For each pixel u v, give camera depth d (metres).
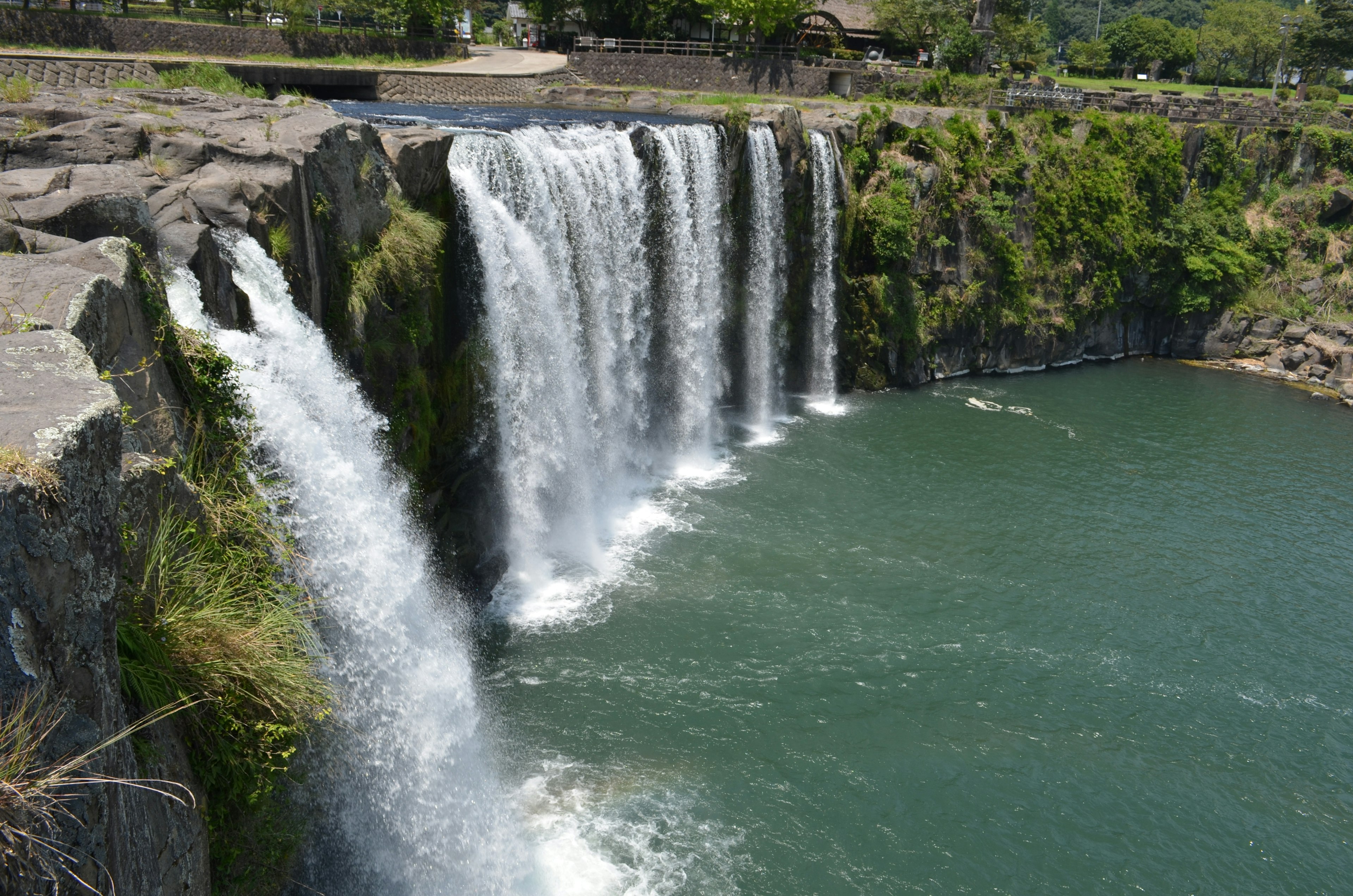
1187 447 35.19
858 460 32.38
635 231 29.31
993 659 21.56
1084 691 20.67
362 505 13.44
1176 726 19.77
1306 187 51.75
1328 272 50.16
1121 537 27.73
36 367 6.23
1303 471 33.38
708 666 20.56
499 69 49.38
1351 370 43.94
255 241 13.88
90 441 5.58
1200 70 104.75
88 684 5.36
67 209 10.63
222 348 11.41
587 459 27.73
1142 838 16.88
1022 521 28.42
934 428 35.75
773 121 33.91
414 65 48.97
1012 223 41.19
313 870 10.62
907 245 38.62
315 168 16.55
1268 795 18.02
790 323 37.16
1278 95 70.56
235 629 9.05
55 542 5.05
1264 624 23.56
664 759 17.77
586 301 27.42
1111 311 47.12
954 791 17.61
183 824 7.57
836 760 18.11
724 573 24.52
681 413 32.41
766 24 52.50
